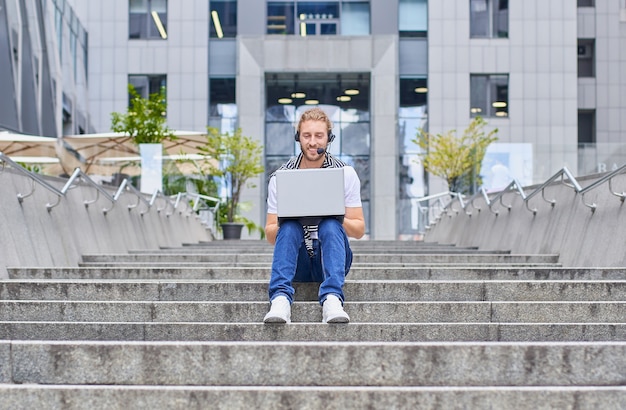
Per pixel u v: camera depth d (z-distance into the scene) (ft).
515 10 101.35
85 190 34.99
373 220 98.22
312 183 15.92
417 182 99.19
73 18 94.12
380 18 100.37
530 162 48.60
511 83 101.04
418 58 101.09
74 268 23.81
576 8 101.45
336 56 99.50
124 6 102.06
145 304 17.29
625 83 107.34
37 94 76.84
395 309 17.15
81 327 15.94
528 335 15.83
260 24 100.73
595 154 47.34
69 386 12.15
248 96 99.30
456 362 13.25
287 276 15.85
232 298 19.13
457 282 19.11
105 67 101.76
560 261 30.68
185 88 101.09
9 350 13.37
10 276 23.72
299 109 101.19
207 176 71.00
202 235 65.62
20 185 27.22
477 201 48.98
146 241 43.62
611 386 13.08
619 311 17.30
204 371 13.34
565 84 101.19
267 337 15.52
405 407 11.87
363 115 100.73
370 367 13.29
